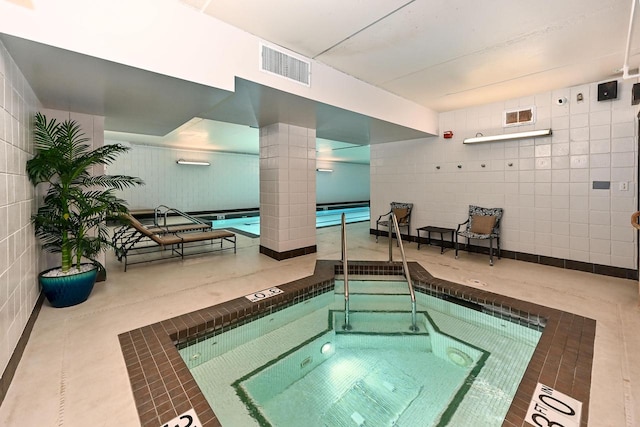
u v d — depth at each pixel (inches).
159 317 99.7
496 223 179.6
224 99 114.4
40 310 103.0
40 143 102.6
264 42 108.6
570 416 57.9
